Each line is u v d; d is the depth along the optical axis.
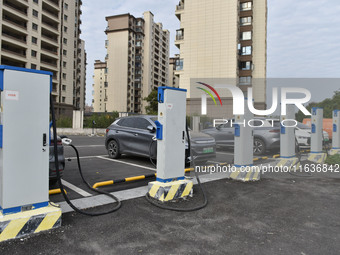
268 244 2.79
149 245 2.72
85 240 2.79
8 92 2.78
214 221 3.41
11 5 42.50
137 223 3.27
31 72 2.93
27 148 2.92
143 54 78.06
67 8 52.62
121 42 72.69
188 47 38.69
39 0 45.62
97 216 3.46
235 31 36.53
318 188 5.21
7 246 2.60
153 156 7.17
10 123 2.80
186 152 6.70
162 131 4.26
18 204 2.87
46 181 3.08
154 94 47.91
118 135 8.17
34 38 45.09
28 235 2.84
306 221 3.46
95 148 11.76
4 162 2.77
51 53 48.59
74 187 4.92
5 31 41.75
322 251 2.66
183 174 4.52
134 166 7.21
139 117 7.99
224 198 4.45
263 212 3.78
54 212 3.02
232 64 36.56
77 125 24.84
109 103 73.88
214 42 37.44
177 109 4.38
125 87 72.50
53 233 2.92
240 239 2.90
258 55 39.56
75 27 58.44
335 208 4.00
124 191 4.68
